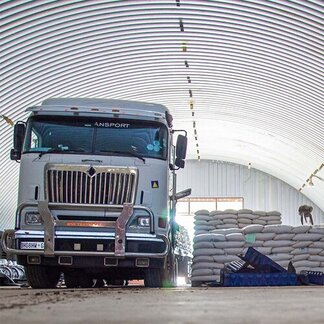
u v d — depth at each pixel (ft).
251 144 108.27
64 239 29.66
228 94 81.82
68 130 31.53
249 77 73.51
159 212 30.40
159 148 31.37
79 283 38.37
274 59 65.98
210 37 62.44
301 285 34.88
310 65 64.59
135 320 10.68
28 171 30.58
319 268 38.81
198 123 99.30
